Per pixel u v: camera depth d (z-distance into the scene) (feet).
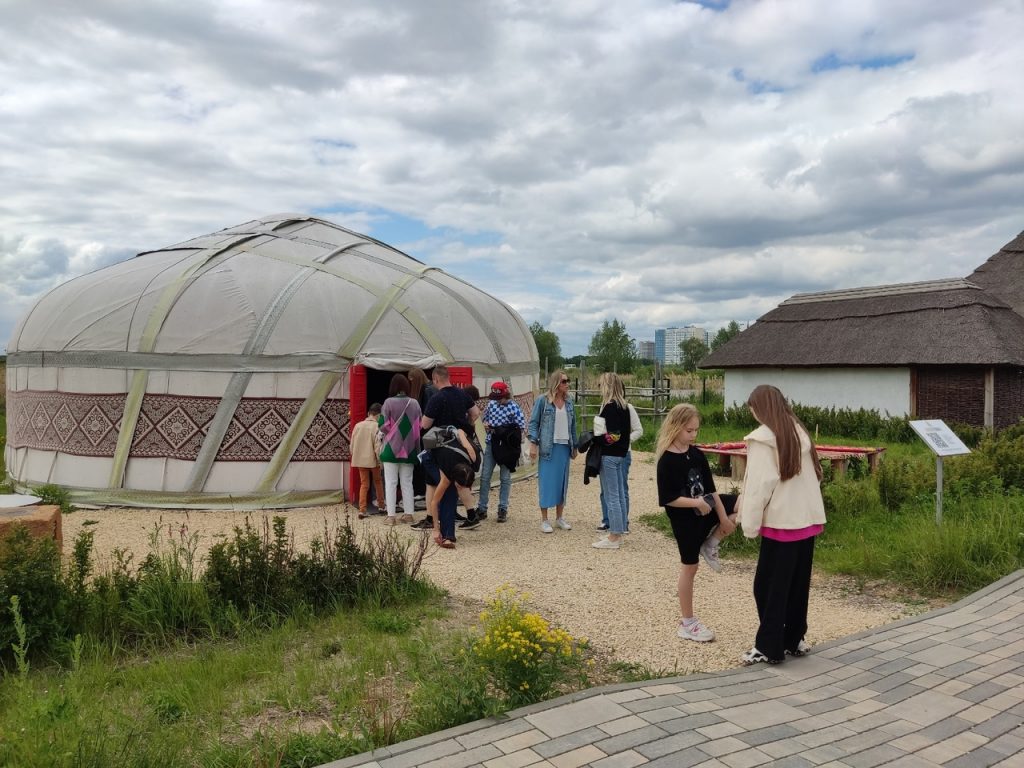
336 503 32.58
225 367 31.65
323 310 33.06
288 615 17.60
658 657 15.72
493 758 10.33
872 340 62.80
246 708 12.87
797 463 14.33
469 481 24.07
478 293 40.34
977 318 57.82
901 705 12.34
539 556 24.14
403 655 15.26
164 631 16.51
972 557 21.20
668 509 16.52
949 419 57.52
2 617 15.21
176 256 36.17
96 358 32.30
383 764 10.20
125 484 31.99
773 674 13.88
